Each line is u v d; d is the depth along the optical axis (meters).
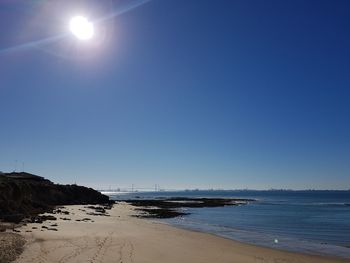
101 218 44.69
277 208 89.12
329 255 25.25
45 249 20.88
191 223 47.38
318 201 138.62
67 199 73.94
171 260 20.52
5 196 36.97
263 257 23.12
